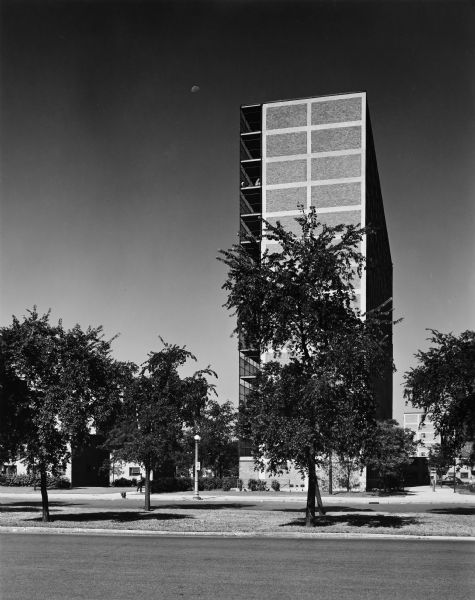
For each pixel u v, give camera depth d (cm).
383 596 1015
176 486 5844
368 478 5772
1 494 4931
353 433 2178
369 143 6931
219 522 2366
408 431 5797
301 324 2331
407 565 1325
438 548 1628
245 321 2372
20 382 2364
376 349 2223
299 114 6738
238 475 6794
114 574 1209
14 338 2353
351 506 3641
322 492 5412
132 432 2912
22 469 6294
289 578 1168
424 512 3020
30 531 2102
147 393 2919
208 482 6159
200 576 1188
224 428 6688
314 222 2445
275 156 6725
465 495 5162
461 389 2664
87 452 6762
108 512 2930
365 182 6488
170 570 1255
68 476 6375
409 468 8762
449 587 1088
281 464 2256
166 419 2873
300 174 6619
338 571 1246
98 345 2422
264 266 2362
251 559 1409
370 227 2425
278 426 2183
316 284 2320
